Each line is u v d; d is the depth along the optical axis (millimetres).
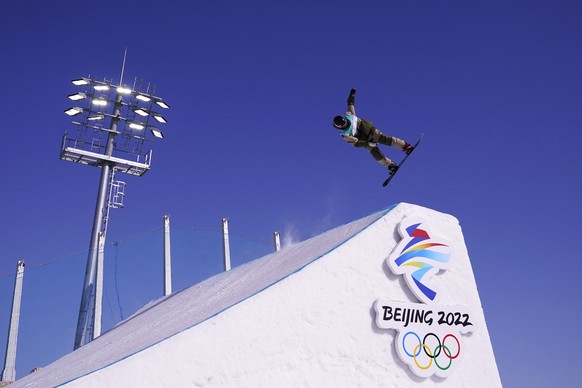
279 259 9102
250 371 5863
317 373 6277
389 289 7234
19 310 13461
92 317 14391
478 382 7410
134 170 21828
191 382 5508
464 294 7836
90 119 21000
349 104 8375
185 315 8070
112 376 5199
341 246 7145
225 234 16859
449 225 8195
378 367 6754
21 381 11320
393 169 8727
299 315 6441
